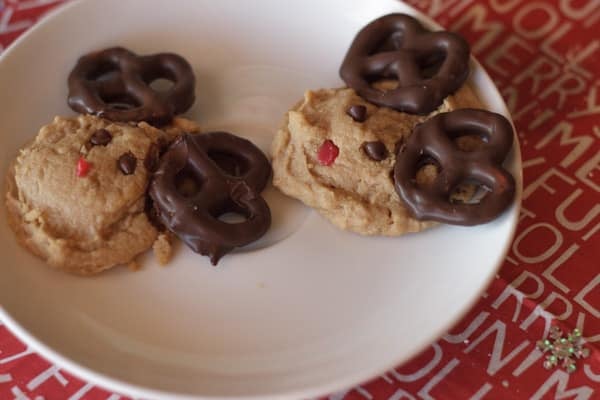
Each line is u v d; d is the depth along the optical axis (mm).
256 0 418
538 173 389
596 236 371
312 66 411
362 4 412
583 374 340
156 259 360
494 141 360
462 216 349
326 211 368
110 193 355
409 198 354
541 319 351
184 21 416
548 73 420
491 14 439
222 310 350
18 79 391
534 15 438
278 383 326
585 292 358
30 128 387
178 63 393
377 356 330
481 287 342
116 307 348
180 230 354
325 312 348
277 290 354
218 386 325
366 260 361
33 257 354
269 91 405
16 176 362
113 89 386
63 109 393
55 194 354
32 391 336
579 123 403
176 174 364
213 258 354
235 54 413
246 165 376
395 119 378
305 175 370
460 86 385
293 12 417
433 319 339
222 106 402
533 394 337
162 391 317
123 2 411
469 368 342
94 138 364
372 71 391
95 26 407
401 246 364
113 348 337
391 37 402
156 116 377
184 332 344
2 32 428
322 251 364
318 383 321
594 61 422
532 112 408
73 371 322
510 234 350
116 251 355
